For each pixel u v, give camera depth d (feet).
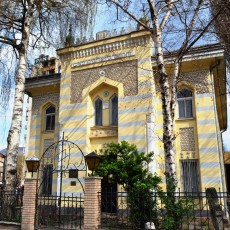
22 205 32.32
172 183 29.55
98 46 52.60
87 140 50.03
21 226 30.78
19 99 40.65
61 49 55.57
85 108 51.44
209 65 46.11
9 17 43.47
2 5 42.37
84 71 53.36
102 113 51.47
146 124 45.78
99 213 28.99
